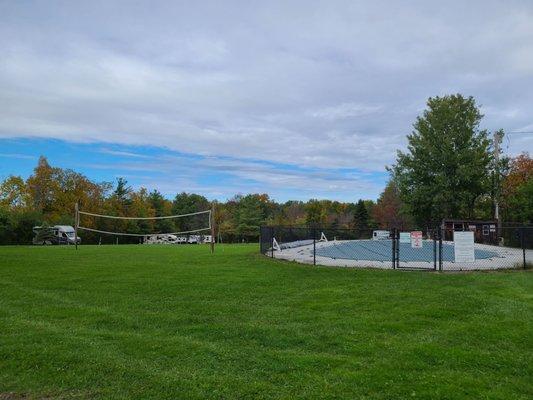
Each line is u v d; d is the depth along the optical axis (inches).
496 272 597.9
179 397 203.5
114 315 360.5
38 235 1958.7
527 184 1323.8
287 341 290.5
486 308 385.1
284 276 577.0
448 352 265.4
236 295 450.3
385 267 646.5
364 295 442.6
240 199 3526.1
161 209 3262.8
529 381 226.4
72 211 2630.4
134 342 283.0
